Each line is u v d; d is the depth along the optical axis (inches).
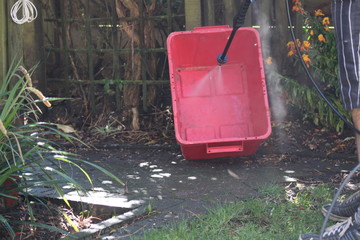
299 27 331.6
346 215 197.8
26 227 212.5
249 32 291.1
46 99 202.5
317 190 232.7
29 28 354.0
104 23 376.2
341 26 183.6
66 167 281.9
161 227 200.8
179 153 305.0
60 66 391.2
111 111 359.6
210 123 306.0
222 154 277.9
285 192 236.1
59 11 378.3
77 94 376.8
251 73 304.2
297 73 336.5
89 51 358.6
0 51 261.0
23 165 196.5
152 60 352.8
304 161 283.4
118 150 315.3
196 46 301.4
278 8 335.9
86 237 193.3
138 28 350.0
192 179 260.4
